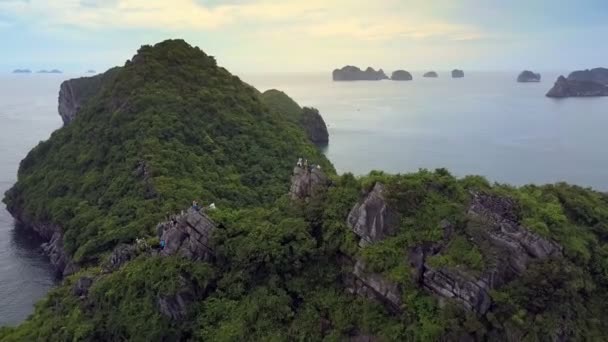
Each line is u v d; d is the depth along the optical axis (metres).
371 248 45.06
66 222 83.94
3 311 68.88
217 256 50.59
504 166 141.25
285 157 107.75
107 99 109.50
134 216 74.50
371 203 46.91
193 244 51.38
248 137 107.06
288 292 48.00
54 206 88.50
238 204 83.06
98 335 48.34
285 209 54.12
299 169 57.06
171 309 47.34
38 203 93.56
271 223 51.72
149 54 116.81
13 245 92.19
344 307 45.16
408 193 46.47
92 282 54.50
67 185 93.62
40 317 54.09
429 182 48.72
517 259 42.81
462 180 50.41
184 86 111.62
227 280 49.00
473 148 168.00
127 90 106.69
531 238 43.56
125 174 85.75
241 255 48.84
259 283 48.94
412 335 40.38
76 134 106.88
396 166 145.62
